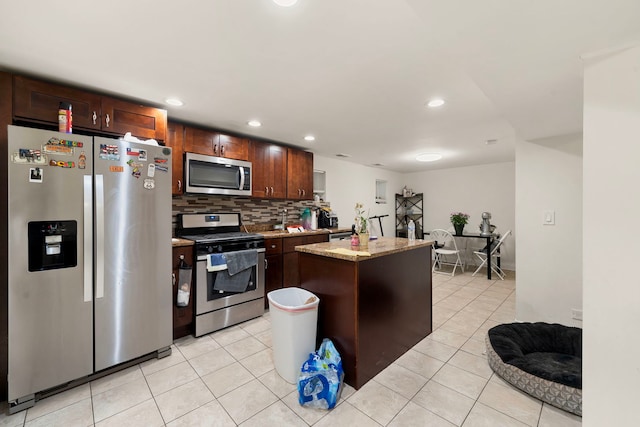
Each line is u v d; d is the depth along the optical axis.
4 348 1.71
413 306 2.40
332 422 1.52
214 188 2.96
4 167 1.72
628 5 0.91
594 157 1.15
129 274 2.00
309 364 1.72
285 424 1.51
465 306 3.31
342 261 1.90
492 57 1.27
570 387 1.55
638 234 1.06
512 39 1.13
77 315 1.79
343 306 1.89
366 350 1.88
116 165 1.93
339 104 2.41
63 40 1.48
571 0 0.90
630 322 1.07
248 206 3.72
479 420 1.52
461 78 1.93
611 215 1.11
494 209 5.46
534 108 1.86
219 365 2.08
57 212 1.71
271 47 1.56
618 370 1.10
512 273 5.01
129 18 1.31
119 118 2.21
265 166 3.51
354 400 1.70
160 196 2.16
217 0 1.19
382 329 2.03
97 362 1.87
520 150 2.71
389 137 3.47
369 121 2.86
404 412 1.59
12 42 1.50
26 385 1.63
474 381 1.87
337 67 1.79
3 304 1.70
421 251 2.53
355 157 4.81
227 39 1.48
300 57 1.67
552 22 1.01
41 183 1.66
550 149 2.56
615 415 1.11
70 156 1.75
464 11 0.98
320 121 2.87
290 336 1.84
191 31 1.42
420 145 3.90
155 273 2.13
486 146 3.94
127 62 1.72
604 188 1.13
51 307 1.71
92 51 1.59
